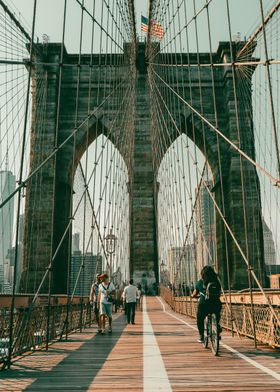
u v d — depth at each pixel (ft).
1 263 111.24
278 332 25.26
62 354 24.84
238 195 134.82
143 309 91.30
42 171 140.56
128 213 144.25
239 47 141.08
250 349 26.40
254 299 30.73
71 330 39.32
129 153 142.92
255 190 134.92
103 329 37.58
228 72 142.92
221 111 148.15
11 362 21.18
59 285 135.64
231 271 133.49
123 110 141.38
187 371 18.92
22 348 24.59
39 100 146.92
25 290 129.59
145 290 137.90
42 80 147.84
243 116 140.05
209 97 149.48
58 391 15.33
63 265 138.41
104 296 38.47
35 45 135.03
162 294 120.26
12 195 20.98
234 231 132.36
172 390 15.20
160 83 140.67
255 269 128.77
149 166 148.36
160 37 124.06
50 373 18.88
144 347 27.94
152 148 145.28
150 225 144.36
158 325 48.55
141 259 142.00
